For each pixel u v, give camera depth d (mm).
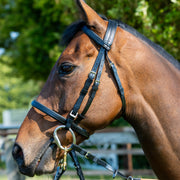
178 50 3141
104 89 1674
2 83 22141
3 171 5273
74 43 1737
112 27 1748
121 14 3023
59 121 1687
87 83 1656
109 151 5125
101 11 3162
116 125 5625
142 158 5426
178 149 1651
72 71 1670
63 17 5055
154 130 1692
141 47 1753
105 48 1693
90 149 5148
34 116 1722
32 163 1658
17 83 22516
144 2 2867
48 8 5914
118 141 5027
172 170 1668
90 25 1707
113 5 3113
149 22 2928
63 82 1680
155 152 1702
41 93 1765
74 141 1685
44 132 1695
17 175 4719
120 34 1753
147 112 1708
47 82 1773
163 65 1762
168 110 1688
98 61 1681
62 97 1679
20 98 23141
